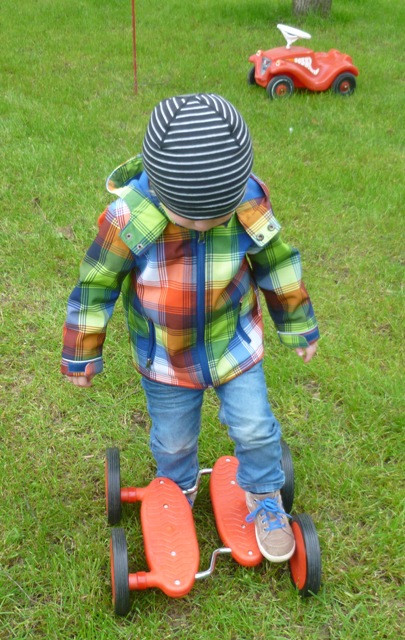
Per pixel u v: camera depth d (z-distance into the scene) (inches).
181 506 93.6
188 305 76.9
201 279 75.5
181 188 64.6
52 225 170.4
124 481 106.8
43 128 221.1
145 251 74.6
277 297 84.4
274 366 129.1
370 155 219.8
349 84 278.5
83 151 207.2
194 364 82.0
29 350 132.2
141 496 96.7
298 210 182.9
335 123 244.4
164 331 79.7
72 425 116.7
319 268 161.0
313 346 88.4
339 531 100.0
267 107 257.1
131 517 100.7
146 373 85.1
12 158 199.0
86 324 80.1
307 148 221.3
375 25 392.2
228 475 101.4
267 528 88.9
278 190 192.5
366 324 143.3
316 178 201.2
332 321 143.6
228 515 95.3
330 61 279.6
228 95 268.7
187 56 311.3
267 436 83.4
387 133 242.5
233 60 312.5
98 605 89.1
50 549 95.8
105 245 75.4
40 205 178.2
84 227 169.9
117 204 74.1
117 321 140.9
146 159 66.7
